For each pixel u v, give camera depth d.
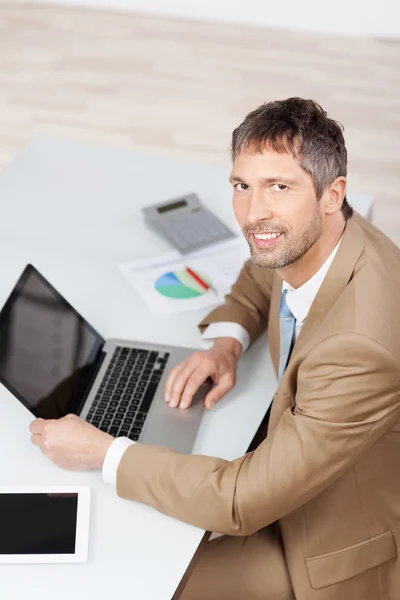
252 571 1.81
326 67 4.73
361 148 4.08
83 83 4.51
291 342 1.83
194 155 4.02
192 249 2.27
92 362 1.93
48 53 4.76
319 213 1.60
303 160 1.54
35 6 5.21
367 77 4.65
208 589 1.80
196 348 1.99
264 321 2.07
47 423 1.72
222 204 2.43
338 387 1.54
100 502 1.65
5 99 4.35
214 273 2.20
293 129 1.54
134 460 1.65
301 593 1.79
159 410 1.83
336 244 1.68
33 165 2.54
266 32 5.04
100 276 2.17
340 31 5.01
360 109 4.38
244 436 1.79
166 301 2.11
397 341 1.55
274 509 1.59
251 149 1.56
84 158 2.59
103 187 2.47
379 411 1.56
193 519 1.60
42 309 1.88
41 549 1.55
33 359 1.81
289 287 1.79
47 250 2.24
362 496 1.75
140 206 2.41
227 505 1.58
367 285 1.60
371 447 1.71
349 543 1.77
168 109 4.33
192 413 1.83
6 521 1.59
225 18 5.09
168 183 2.50
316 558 1.77
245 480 1.59
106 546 1.58
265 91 4.50
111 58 4.74
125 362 1.95
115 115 4.27
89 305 2.09
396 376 1.54
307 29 5.05
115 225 2.34
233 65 4.71
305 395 1.58
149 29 5.03
